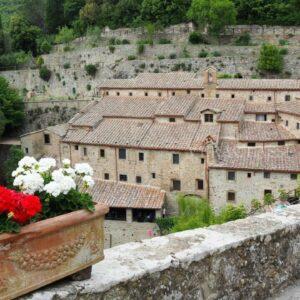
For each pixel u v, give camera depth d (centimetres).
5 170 7319
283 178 4900
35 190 688
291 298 934
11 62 10775
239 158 5178
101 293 695
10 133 8619
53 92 10075
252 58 8588
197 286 816
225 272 858
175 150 5434
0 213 605
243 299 890
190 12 9681
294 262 989
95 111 6500
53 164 779
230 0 9800
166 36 9869
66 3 12669
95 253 707
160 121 6019
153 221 5109
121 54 9662
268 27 9525
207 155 5194
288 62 8419
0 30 11312
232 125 5675
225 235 900
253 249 903
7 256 601
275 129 5644
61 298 654
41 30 12838
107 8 11194
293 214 1038
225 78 7644
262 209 3005
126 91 7150
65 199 693
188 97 6462
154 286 757
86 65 9744
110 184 5409
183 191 5522
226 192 5138
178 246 841
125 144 5678
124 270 739
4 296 601
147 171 5659
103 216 717
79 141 5919
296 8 9656
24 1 14162
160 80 7075
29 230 616
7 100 8281
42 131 6881
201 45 9194
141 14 10450
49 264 647
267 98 6494
